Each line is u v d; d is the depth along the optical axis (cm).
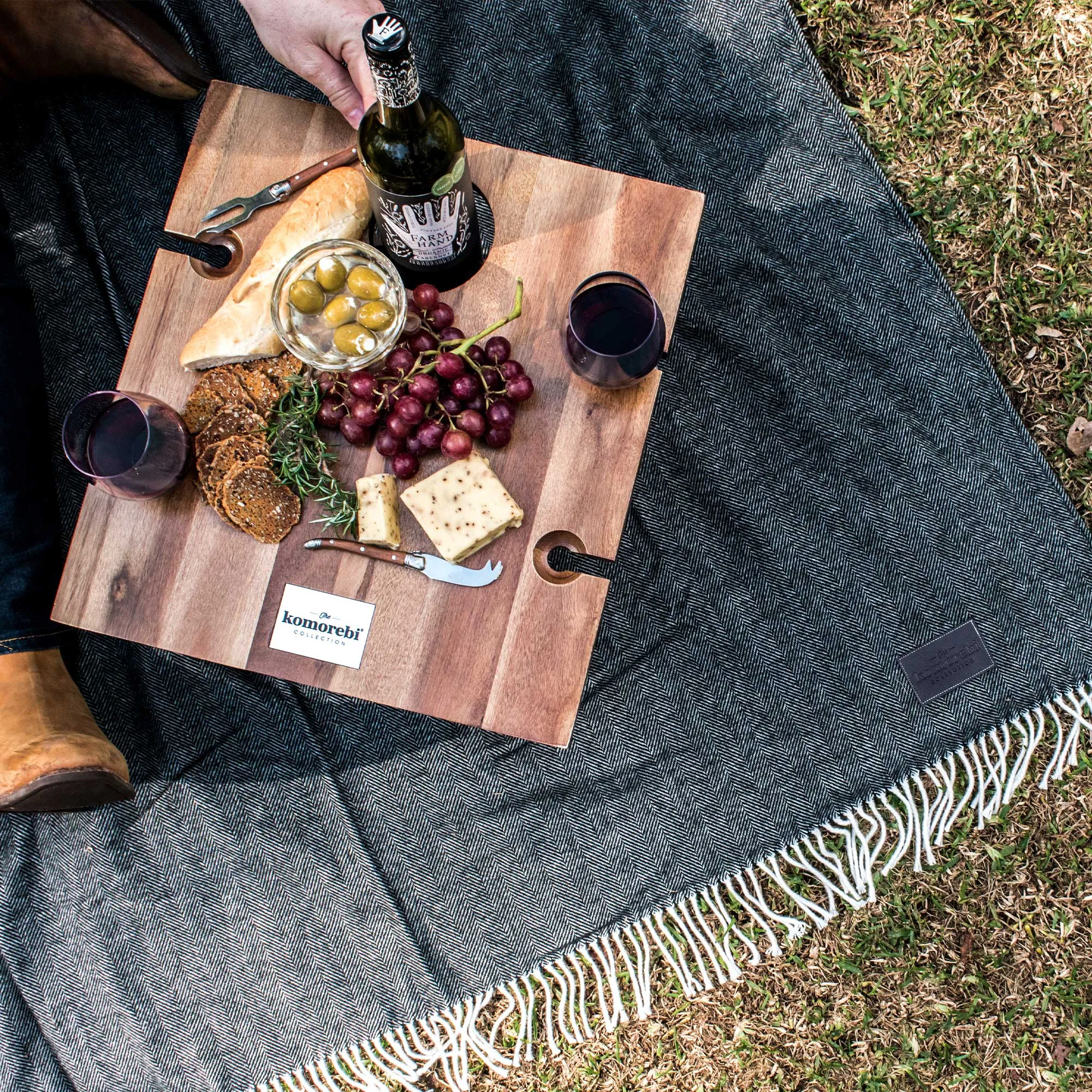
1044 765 198
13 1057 188
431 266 143
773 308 198
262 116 153
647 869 192
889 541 195
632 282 138
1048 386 201
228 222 151
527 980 193
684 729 193
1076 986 198
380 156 120
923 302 197
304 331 143
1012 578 193
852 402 197
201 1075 190
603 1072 198
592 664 193
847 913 198
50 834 193
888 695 193
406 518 147
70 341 198
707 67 199
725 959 196
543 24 199
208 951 191
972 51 202
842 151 198
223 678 195
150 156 200
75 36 174
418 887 192
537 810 193
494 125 200
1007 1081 198
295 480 144
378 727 194
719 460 196
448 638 146
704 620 194
